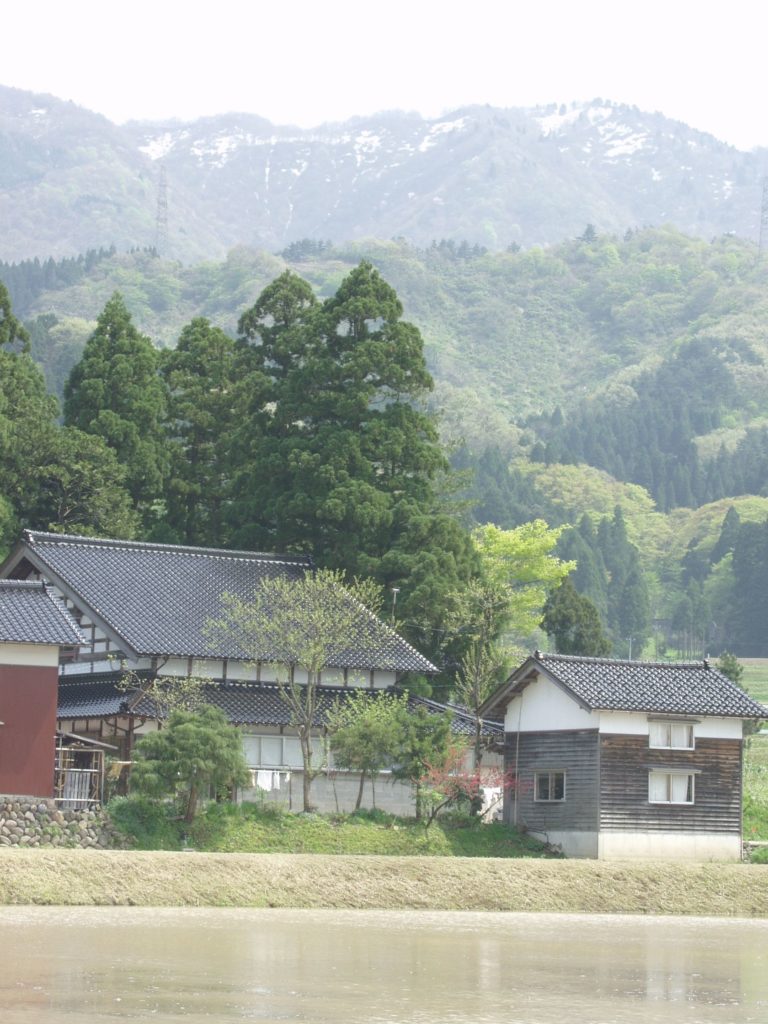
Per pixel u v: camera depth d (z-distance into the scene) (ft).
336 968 103.86
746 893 167.53
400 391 257.75
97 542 215.10
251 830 170.81
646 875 166.81
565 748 193.57
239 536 253.03
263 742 194.39
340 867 153.07
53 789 168.55
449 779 185.16
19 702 167.63
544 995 97.81
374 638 212.84
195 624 202.28
